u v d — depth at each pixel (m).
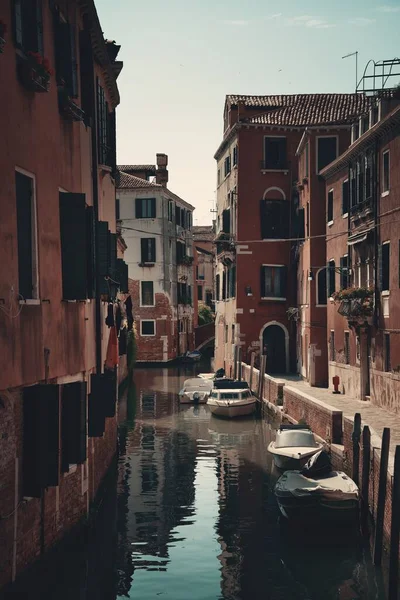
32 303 9.41
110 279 15.27
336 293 24.16
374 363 22.06
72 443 10.41
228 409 27.16
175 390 36.03
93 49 14.61
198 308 64.38
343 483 14.02
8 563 8.40
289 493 13.26
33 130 9.62
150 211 49.31
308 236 30.42
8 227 8.54
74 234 10.79
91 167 13.98
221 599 10.52
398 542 9.88
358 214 23.33
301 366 32.69
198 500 15.77
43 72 9.27
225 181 39.41
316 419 20.14
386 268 21.00
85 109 13.71
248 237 35.03
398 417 19.48
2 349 8.23
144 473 18.41
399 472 9.90
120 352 20.86
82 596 10.57
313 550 12.53
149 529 13.72
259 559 12.12
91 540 12.23
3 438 8.27
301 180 32.09
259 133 34.81
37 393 8.96
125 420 27.03
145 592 10.73
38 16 9.67
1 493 8.20
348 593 10.73
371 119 22.06
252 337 34.94
